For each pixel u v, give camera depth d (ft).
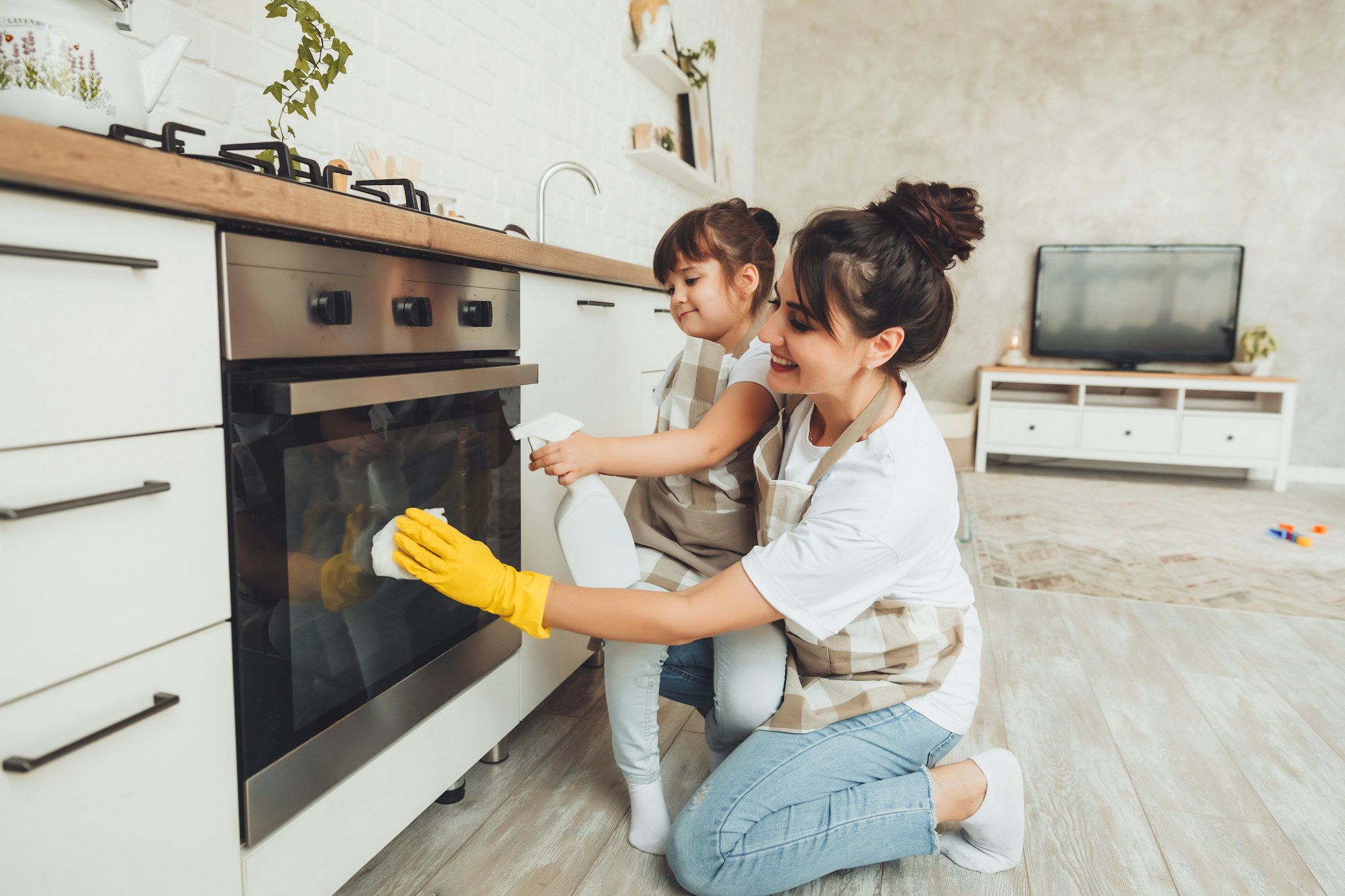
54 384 1.93
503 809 4.17
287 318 2.60
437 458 3.54
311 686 2.86
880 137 16.15
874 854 3.41
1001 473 15.52
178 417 2.28
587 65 8.75
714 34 13.47
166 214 2.18
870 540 2.93
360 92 5.32
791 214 16.79
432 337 3.41
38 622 1.94
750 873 3.32
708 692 4.13
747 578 2.98
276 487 2.62
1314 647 6.70
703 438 3.62
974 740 5.06
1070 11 15.03
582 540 3.38
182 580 2.33
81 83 2.57
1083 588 8.15
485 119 6.80
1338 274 14.57
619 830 4.04
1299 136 14.43
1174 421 14.52
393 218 2.97
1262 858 3.93
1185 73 14.73
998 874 3.80
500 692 4.27
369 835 3.25
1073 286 15.55
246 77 4.45
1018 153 15.58
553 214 8.13
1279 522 11.37
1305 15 14.14
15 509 1.83
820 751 3.40
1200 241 15.06
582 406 5.16
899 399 3.21
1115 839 4.07
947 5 15.52
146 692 2.24
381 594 3.23
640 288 6.12
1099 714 5.44
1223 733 5.19
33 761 1.90
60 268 1.92
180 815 2.39
